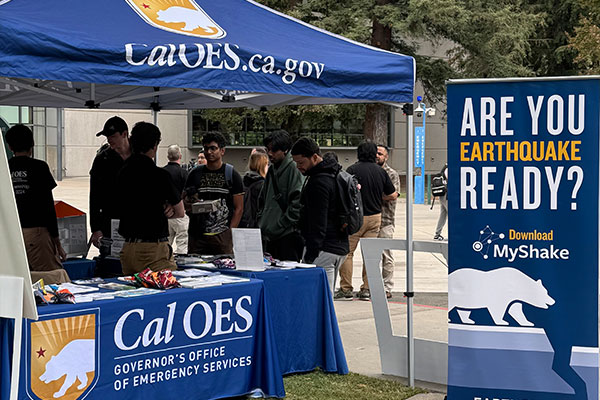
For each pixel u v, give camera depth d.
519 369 4.61
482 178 4.66
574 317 4.51
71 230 7.46
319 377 5.91
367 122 30.12
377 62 5.71
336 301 9.16
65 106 8.12
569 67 36.88
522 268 4.59
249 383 5.38
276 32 5.85
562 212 4.52
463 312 4.70
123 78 4.42
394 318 8.20
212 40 5.03
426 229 17.83
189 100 8.16
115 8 5.06
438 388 5.78
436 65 30.56
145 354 4.76
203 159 10.77
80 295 4.66
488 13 27.92
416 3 25.78
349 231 6.61
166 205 5.55
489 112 4.63
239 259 5.71
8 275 3.71
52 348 4.30
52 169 36.44
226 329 5.21
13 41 4.07
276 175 6.71
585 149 4.47
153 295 4.79
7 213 3.63
